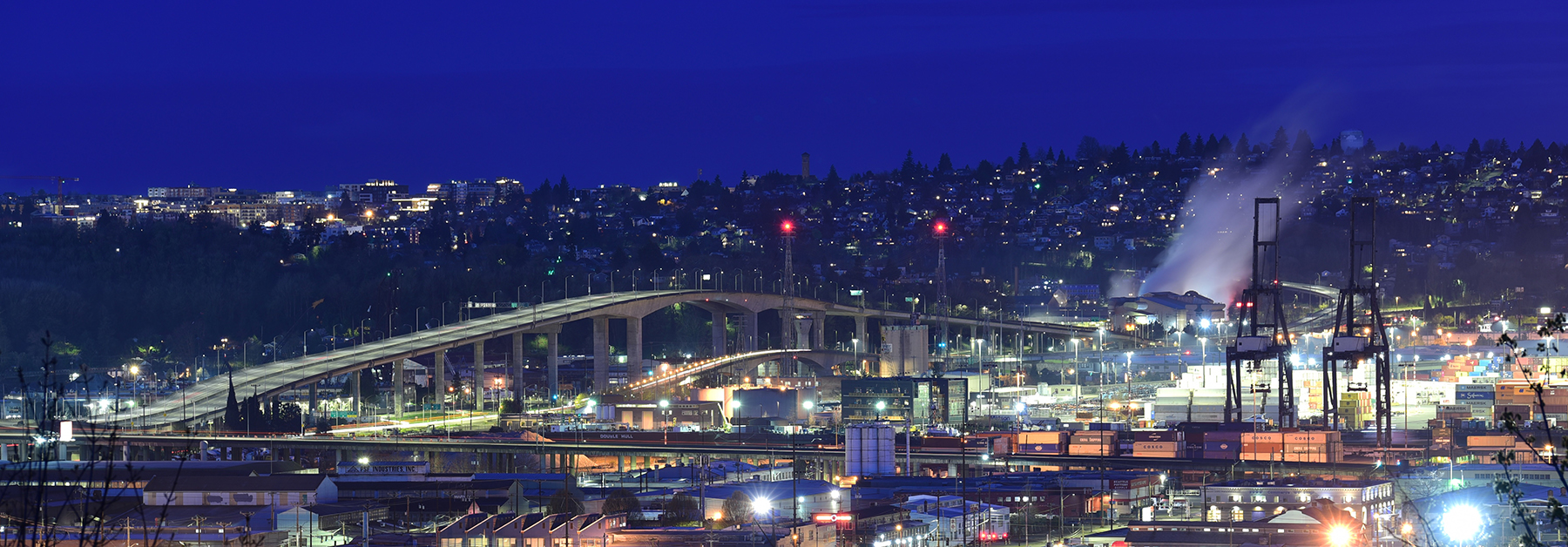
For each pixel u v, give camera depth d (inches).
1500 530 6525.6
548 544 7632.9
